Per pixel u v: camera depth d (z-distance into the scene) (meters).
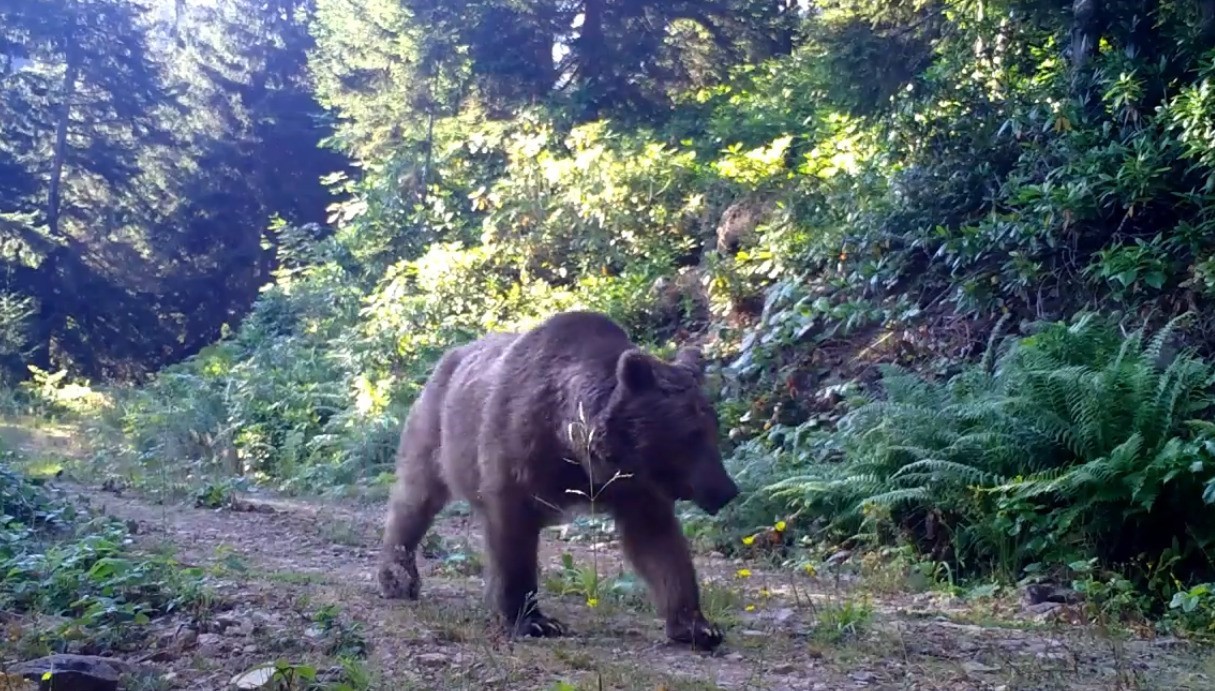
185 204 42.25
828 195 16.17
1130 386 9.11
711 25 25.77
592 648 6.27
